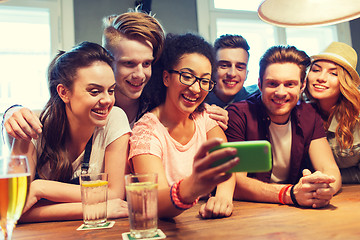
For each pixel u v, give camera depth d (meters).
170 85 1.21
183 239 0.73
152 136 1.19
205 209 0.95
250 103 1.51
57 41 2.83
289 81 1.36
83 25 2.89
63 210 1.01
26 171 0.71
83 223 0.96
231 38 1.97
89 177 0.92
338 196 1.18
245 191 1.21
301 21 1.26
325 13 1.22
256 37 3.64
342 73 1.61
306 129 1.44
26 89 2.93
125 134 1.22
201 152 0.71
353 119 1.62
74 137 1.21
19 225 0.98
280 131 1.47
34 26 2.97
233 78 1.96
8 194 0.68
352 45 3.65
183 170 1.25
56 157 1.16
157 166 1.10
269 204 1.11
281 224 0.82
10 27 2.91
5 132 1.22
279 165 1.51
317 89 1.64
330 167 1.35
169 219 0.95
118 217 1.01
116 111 1.28
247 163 0.72
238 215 0.96
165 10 3.07
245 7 3.47
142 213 0.76
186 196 0.82
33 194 1.02
